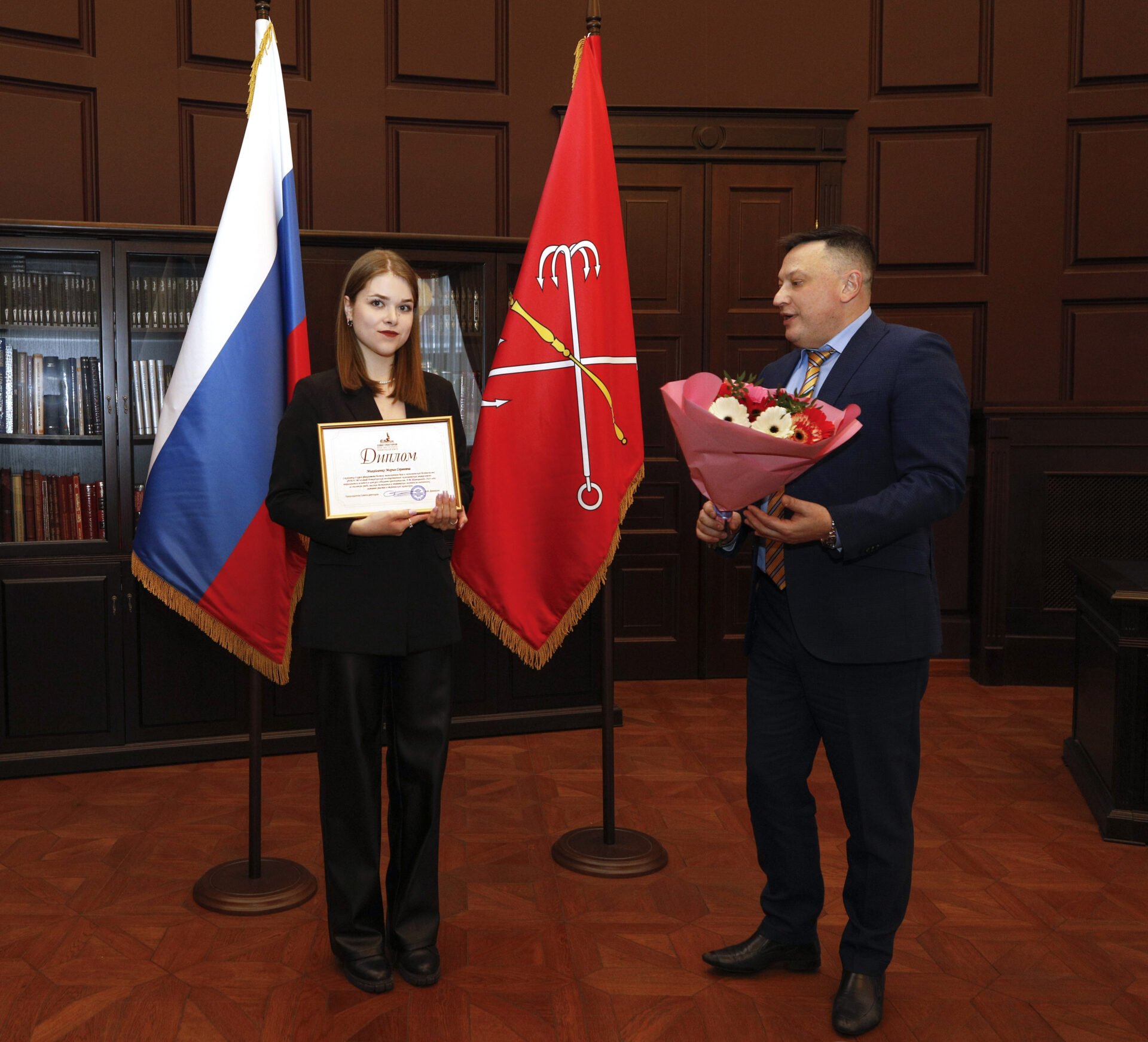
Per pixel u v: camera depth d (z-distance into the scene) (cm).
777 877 231
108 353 382
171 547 268
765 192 530
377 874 230
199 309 269
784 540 201
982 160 532
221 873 283
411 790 231
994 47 526
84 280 382
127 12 449
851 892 217
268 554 271
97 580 385
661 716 466
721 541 226
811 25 527
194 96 461
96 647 386
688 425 194
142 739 392
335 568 222
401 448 218
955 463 199
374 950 231
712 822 335
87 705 386
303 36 482
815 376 221
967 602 542
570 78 515
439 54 500
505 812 344
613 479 284
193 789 366
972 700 488
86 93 446
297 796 358
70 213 444
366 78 491
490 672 433
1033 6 523
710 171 526
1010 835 323
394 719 233
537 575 283
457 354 424
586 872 292
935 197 534
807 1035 212
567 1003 224
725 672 542
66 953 245
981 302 537
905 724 210
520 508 280
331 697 223
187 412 267
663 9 521
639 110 518
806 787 228
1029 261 534
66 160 442
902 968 240
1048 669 513
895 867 211
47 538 385
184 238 385
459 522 221
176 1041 208
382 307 221
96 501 389
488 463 278
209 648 398
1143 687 314
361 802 226
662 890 283
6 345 377
